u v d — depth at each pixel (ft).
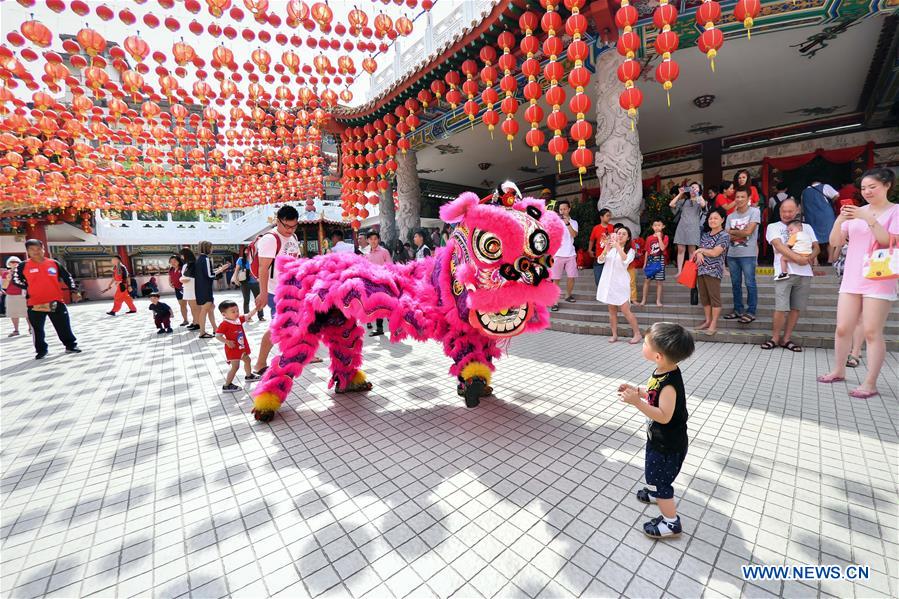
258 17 15.89
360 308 11.32
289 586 5.79
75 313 46.24
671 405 6.19
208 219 90.33
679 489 7.65
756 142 43.24
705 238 18.63
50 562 6.48
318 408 12.73
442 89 28.43
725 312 20.20
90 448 10.52
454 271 11.09
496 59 23.88
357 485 8.30
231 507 7.75
